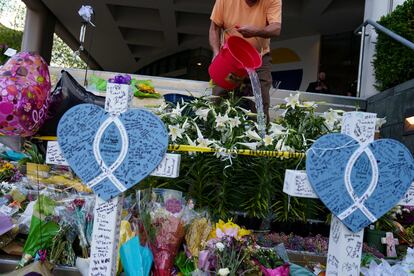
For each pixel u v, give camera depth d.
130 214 2.20
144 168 1.66
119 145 1.68
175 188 2.56
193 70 14.41
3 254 2.15
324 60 10.19
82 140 1.69
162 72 16.33
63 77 2.41
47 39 11.41
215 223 2.29
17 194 2.58
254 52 2.93
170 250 1.97
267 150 2.42
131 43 13.98
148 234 2.00
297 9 9.49
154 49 15.23
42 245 2.06
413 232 2.85
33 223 2.09
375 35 5.30
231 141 2.47
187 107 2.90
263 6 3.42
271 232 2.73
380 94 4.68
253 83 2.78
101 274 1.65
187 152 2.53
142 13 11.76
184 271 1.96
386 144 1.69
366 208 1.66
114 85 1.71
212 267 1.88
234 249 1.90
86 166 1.68
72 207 2.18
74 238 2.13
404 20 4.36
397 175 1.68
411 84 4.01
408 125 3.99
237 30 3.18
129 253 1.88
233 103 2.87
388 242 2.61
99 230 1.67
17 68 2.00
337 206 1.65
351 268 1.67
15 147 2.23
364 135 1.68
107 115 1.70
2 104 1.89
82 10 3.43
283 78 11.02
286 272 1.88
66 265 2.03
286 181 1.75
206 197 2.52
